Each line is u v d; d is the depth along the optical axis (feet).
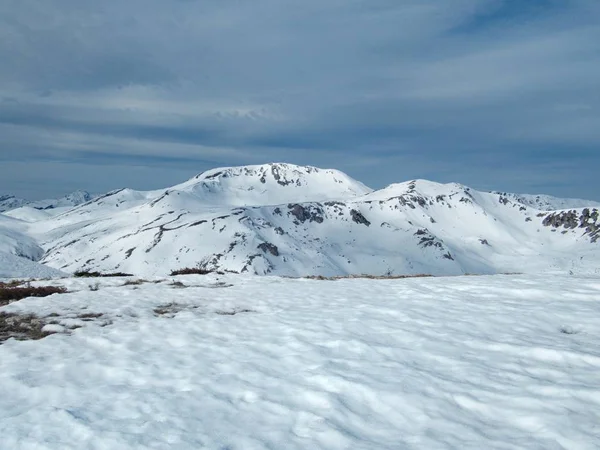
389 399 29.19
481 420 26.45
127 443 24.18
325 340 42.11
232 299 65.57
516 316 48.93
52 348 41.83
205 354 39.55
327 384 31.89
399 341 41.39
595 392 28.48
